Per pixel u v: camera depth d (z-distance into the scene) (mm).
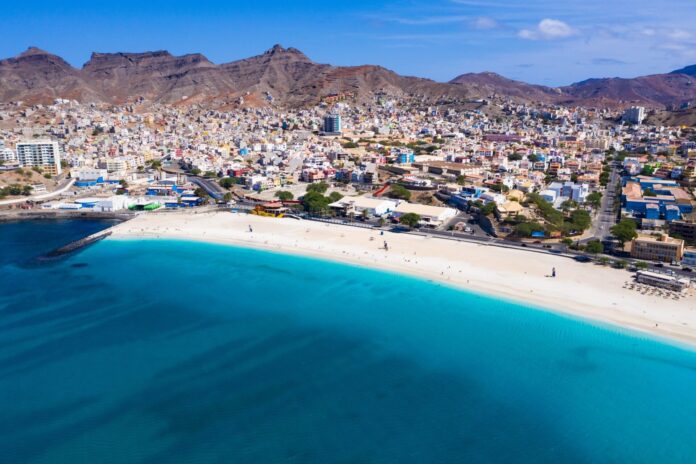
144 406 120688
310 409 119250
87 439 109250
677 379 130875
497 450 105500
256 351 146875
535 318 166625
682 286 182125
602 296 180375
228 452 104938
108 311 175500
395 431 111438
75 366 138625
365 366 138375
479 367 137625
